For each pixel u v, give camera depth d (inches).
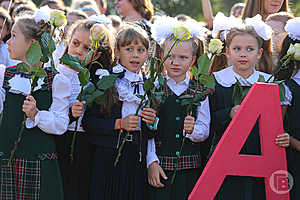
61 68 146.7
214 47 128.1
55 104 133.9
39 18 137.9
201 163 152.4
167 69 148.0
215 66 164.7
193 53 150.2
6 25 190.2
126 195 141.4
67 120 134.9
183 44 145.6
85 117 143.3
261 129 123.0
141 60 145.0
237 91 138.9
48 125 130.6
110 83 129.3
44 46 124.3
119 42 144.8
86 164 147.8
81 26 145.6
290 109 148.6
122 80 143.7
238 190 137.7
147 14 207.0
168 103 147.0
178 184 144.7
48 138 134.0
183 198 143.9
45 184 131.5
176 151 146.0
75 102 133.3
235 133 121.7
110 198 140.8
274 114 123.0
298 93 148.0
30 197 131.0
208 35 198.1
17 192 131.7
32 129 132.2
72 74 146.7
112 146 141.2
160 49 154.6
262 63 159.3
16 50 136.9
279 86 129.3
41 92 133.6
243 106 122.0
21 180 131.3
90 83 145.3
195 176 147.8
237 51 146.8
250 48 146.2
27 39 136.3
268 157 123.3
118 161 141.4
